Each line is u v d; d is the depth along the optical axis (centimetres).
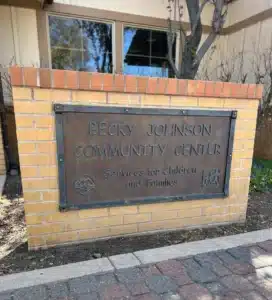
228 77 568
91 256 187
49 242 195
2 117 409
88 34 508
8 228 232
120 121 193
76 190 193
